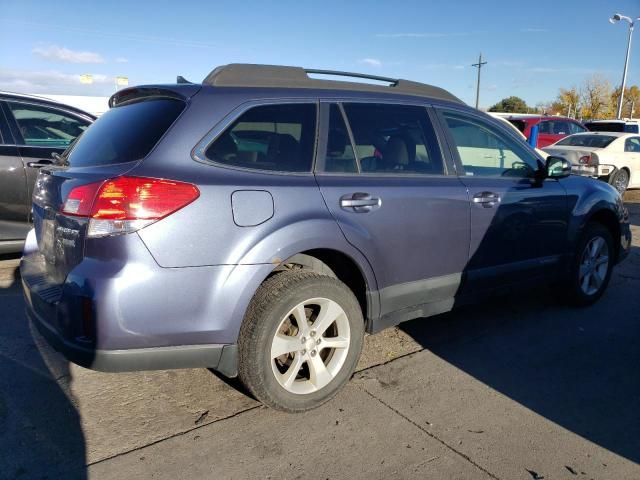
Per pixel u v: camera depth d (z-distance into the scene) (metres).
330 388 3.28
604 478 2.73
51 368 3.68
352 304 3.32
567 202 4.67
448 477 2.71
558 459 2.88
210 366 2.91
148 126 2.97
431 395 3.49
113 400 3.31
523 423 3.20
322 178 3.27
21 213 5.52
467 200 3.89
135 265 2.63
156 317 2.69
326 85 3.55
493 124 4.41
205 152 2.91
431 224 3.68
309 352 3.20
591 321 4.82
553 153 13.45
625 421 3.25
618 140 13.35
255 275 2.89
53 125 6.01
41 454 2.79
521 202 4.27
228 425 3.09
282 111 3.24
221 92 3.09
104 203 2.64
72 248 2.76
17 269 5.77
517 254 4.33
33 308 3.06
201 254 2.76
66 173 3.03
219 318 2.83
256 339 2.95
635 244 7.84
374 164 3.55
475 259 4.02
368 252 3.36
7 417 3.10
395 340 4.34
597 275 5.18
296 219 3.04
